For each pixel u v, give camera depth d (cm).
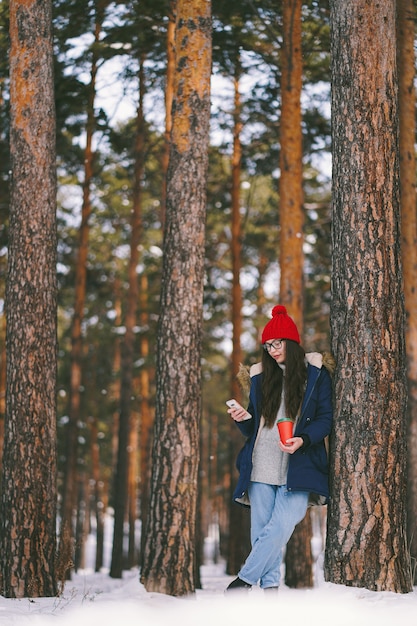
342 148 529
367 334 503
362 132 525
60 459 2927
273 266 2595
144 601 651
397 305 512
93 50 1466
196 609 476
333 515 495
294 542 1287
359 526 487
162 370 861
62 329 3191
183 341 859
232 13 1385
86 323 3105
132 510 2716
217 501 4409
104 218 2403
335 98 540
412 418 1220
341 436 498
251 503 486
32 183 794
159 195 2134
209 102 911
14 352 770
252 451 486
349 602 450
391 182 523
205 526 4466
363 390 497
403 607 434
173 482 836
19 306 775
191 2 915
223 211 2086
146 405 2692
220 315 2334
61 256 2375
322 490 473
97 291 2520
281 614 433
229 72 1606
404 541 493
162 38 1575
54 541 757
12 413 763
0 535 753
